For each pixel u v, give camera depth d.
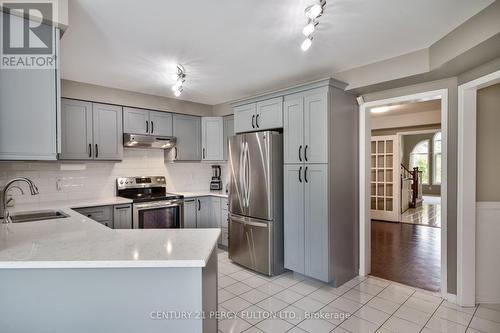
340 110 2.98
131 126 3.79
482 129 2.58
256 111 3.47
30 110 1.58
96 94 3.48
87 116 3.41
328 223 2.82
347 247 3.09
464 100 2.48
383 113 5.50
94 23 2.01
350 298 2.70
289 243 3.16
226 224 4.16
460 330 2.17
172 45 2.39
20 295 1.33
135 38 2.25
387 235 5.03
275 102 3.26
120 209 3.38
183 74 2.99
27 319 1.34
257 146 3.28
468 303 2.52
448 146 2.62
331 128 2.85
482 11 1.85
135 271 1.35
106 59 2.68
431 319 2.32
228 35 2.21
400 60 2.61
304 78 3.29
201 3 1.77
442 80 2.65
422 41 2.33
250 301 2.66
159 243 1.50
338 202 2.95
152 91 3.83
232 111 4.40
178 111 4.27
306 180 2.98
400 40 2.31
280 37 2.25
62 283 1.34
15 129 1.54
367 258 3.27
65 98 3.25
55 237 1.63
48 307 1.34
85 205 3.10
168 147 4.18
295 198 3.09
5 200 2.11
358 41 2.33
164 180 4.34
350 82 2.96
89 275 1.34
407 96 2.87
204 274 1.44
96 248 1.42
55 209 2.79
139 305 1.36
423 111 5.30
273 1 1.76
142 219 3.56
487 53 2.04
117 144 3.66
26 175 3.21
